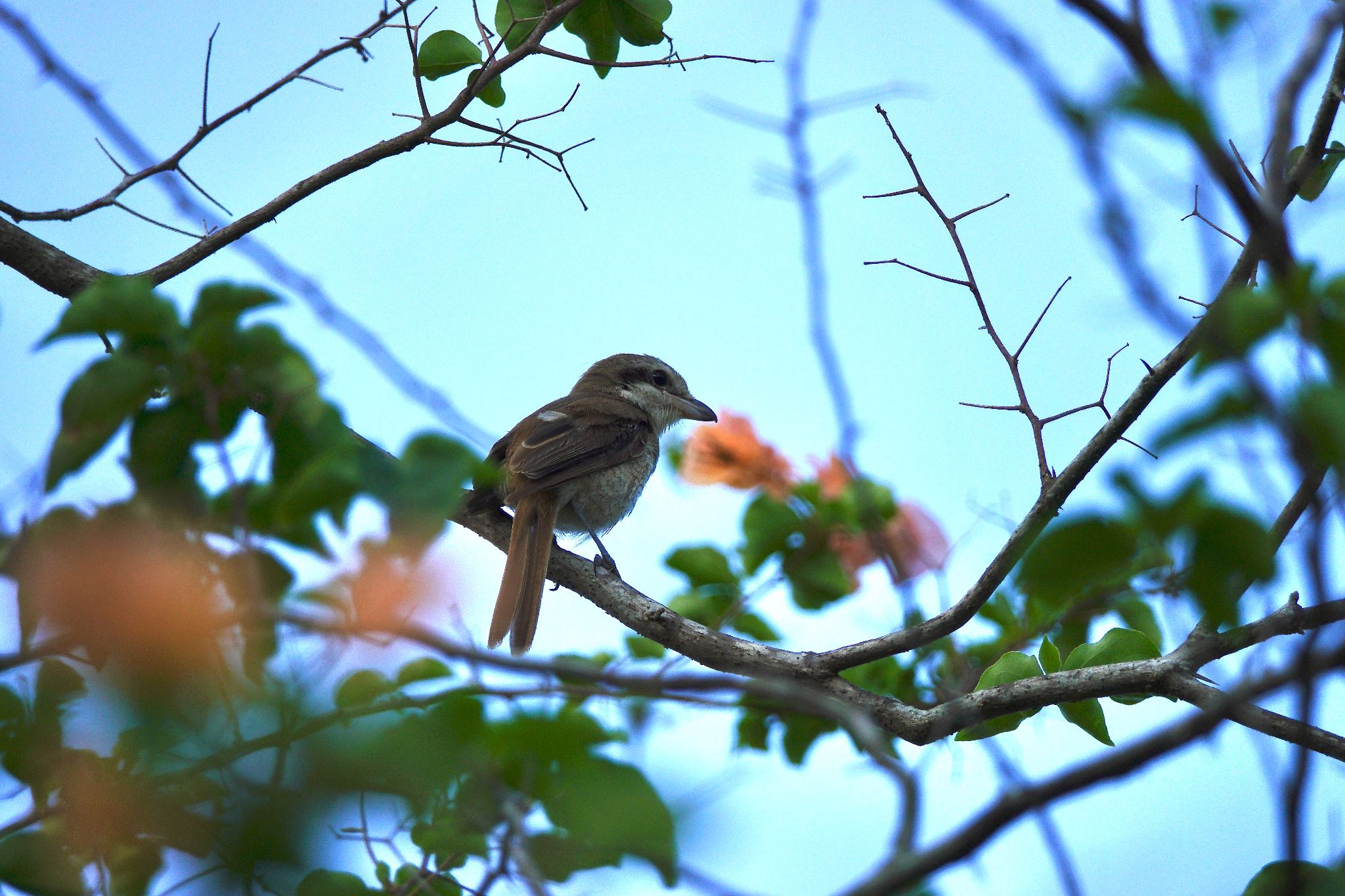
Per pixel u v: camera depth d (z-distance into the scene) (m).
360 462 4.01
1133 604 8.29
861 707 8.45
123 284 4.54
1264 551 3.22
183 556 3.96
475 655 3.82
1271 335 3.30
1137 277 3.52
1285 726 6.96
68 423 4.39
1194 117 3.12
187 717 3.67
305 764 3.73
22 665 3.77
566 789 3.99
